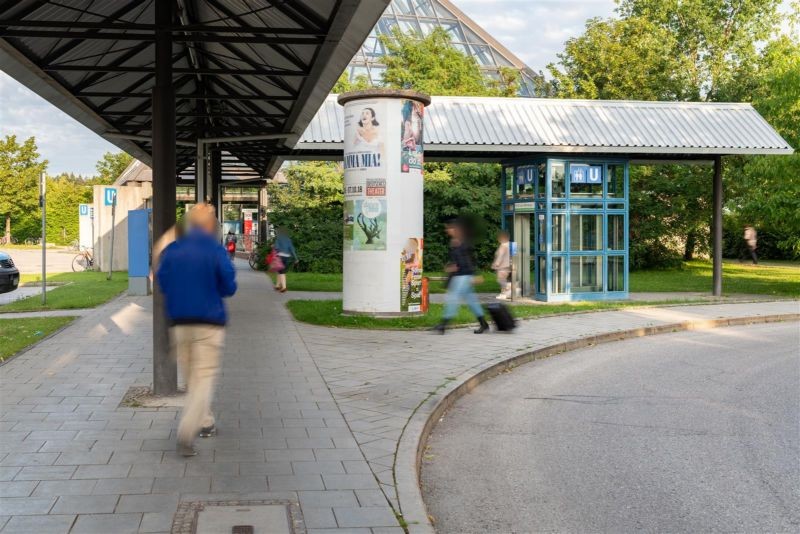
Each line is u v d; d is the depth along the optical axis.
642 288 23.67
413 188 14.09
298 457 5.42
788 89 21.42
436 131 17.56
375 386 8.14
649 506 4.89
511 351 10.91
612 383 9.27
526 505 4.92
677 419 7.37
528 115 18.58
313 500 4.54
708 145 18.59
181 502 4.43
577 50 37.16
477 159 19.97
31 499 4.42
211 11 10.82
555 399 8.31
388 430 6.25
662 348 12.26
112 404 6.92
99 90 12.18
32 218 61.09
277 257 20.19
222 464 5.20
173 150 7.51
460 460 5.97
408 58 34.78
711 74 38.56
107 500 4.43
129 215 18.55
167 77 7.45
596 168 18.83
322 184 30.33
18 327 12.27
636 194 34.22
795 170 20.39
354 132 13.92
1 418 6.38
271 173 26.28
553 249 18.48
